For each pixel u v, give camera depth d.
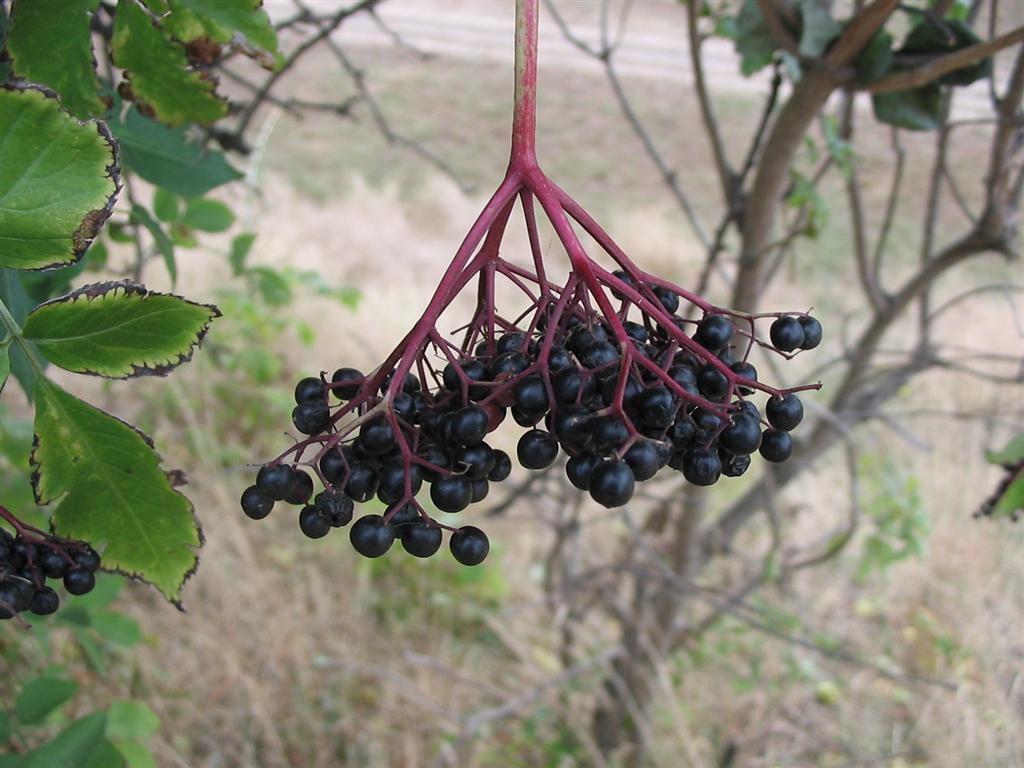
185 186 1.95
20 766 1.68
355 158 11.52
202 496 5.16
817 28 2.36
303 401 1.29
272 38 1.68
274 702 4.68
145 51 1.67
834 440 3.84
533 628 5.66
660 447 1.15
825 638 5.58
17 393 4.53
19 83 1.10
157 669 4.38
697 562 4.29
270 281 3.56
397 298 8.21
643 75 12.67
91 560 1.40
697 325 1.33
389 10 11.19
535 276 1.28
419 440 1.26
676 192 3.72
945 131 3.17
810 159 3.12
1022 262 9.98
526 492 4.12
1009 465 2.20
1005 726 5.12
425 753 4.79
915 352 3.63
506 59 13.22
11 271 1.48
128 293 1.20
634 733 4.80
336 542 5.68
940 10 2.28
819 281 9.66
